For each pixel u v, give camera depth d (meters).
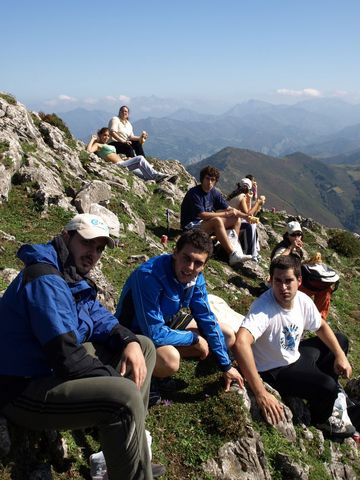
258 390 1.88
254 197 5.87
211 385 1.92
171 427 1.72
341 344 2.29
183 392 1.91
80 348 1.20
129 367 1.37
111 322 1.46
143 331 1.70
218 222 3.71
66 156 4.91
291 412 2.03
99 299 2.42
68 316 1.19
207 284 3.29
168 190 5.64
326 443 2.08
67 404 1.18
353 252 6.39
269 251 5.39
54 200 3.67
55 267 1.25
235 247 3.89
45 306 1.17
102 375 1.22
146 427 1.69
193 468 1.60
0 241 2.89
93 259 1.32
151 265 1.70
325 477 1.85
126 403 1.18
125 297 1.73
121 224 3.92
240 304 3.05
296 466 1.75
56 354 1.16
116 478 1.22
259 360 2.08
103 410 1.18
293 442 1.92
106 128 6.24
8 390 1.20
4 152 3.86
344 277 5.37
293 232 3.38
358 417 2.26
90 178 4.92
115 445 1.20
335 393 2.03
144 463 1.22
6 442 1.23
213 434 1.73
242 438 1.73
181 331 1.81
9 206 3.51
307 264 2.87
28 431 1.34
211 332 1.84
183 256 1.63
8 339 1.20
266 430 1.87
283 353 2.03
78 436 1.54
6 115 4.74
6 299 1.22
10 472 1.20
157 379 1.93
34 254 1.24
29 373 1.21
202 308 1.82
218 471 1.62
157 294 1.67
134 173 5.98
